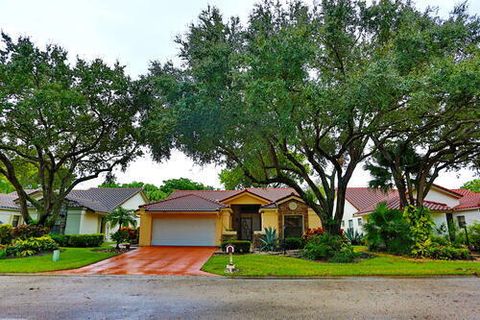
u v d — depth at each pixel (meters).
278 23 12.70
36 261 13.57
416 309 6.45
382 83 10.01
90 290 8.51
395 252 15.39
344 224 30.84
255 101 10.24
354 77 10.81
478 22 12.62
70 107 14.91
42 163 17.45
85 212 25.36
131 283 9.66
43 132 15.41
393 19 12.86
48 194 17.67
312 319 5.77
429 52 11.48
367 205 27.30
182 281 10.02
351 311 6.31
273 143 14.61
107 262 14.05
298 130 12.78
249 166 15.66
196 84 11.83
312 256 13.94
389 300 7.26
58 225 24.55
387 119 13.59
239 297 7.62
